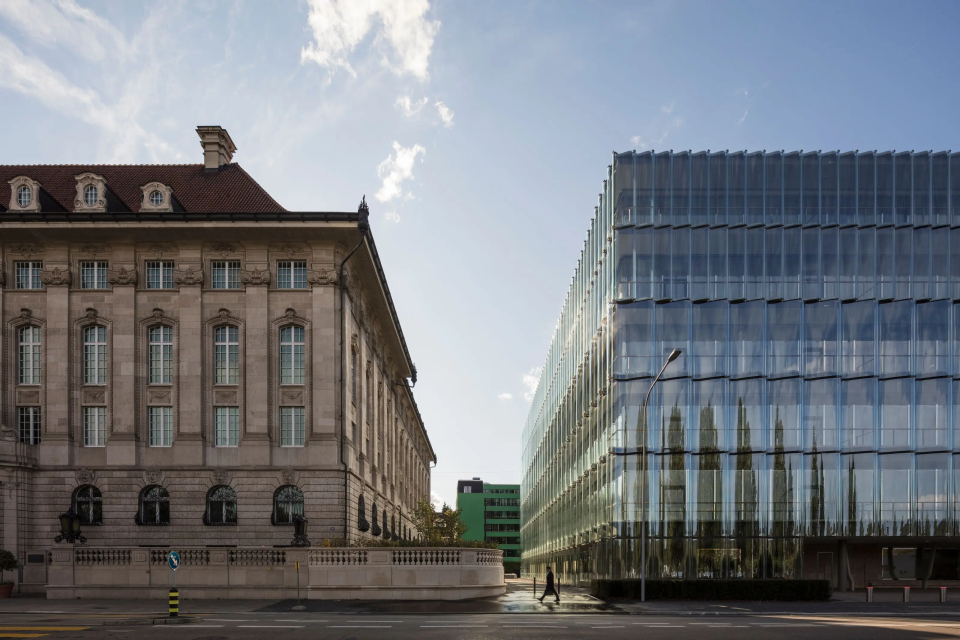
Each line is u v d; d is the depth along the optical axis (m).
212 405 39.31
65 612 26.48
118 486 38.50
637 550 41.50
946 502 42.56
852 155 45.19
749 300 43.78
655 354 43.16
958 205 45.06
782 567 41.47
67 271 40.03
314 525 38.16
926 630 22.73
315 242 40.06
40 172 45.38
